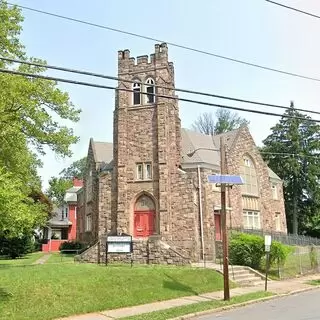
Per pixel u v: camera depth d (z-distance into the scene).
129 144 30.91
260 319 12.27
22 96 19.25
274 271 23.88
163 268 20.61
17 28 21.98
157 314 13.27
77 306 14.11
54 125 21.86
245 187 35.78
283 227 41.44
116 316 13.32
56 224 56.41
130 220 29.89
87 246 38.28
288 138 52.81
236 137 36.22
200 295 17.08
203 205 30.42
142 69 31.64
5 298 13.84
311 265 27.23
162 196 29.11
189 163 31.73
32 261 28.20
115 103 32.09
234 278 20.56
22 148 21.09
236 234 26.48
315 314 12.76
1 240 33.62
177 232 29.00
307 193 53.81
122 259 24.47
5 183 13.91
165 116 30.31
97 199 36.47
